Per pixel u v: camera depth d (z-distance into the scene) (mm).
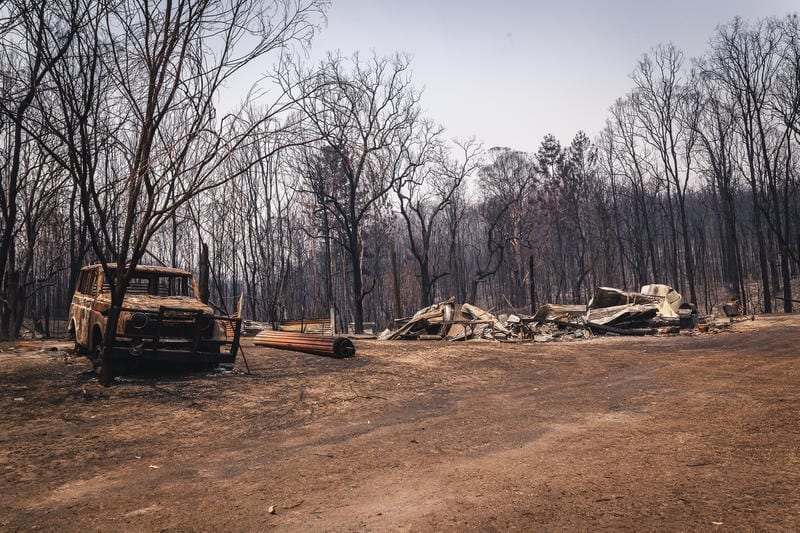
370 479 5195
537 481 4949
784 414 7602
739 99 43844
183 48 9859
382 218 54000
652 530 3635
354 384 11297
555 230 71250
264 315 48000
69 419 7707
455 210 59844
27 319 45875
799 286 56875
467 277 77000
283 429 7598
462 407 9281
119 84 9938
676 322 28375
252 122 11102
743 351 17297
